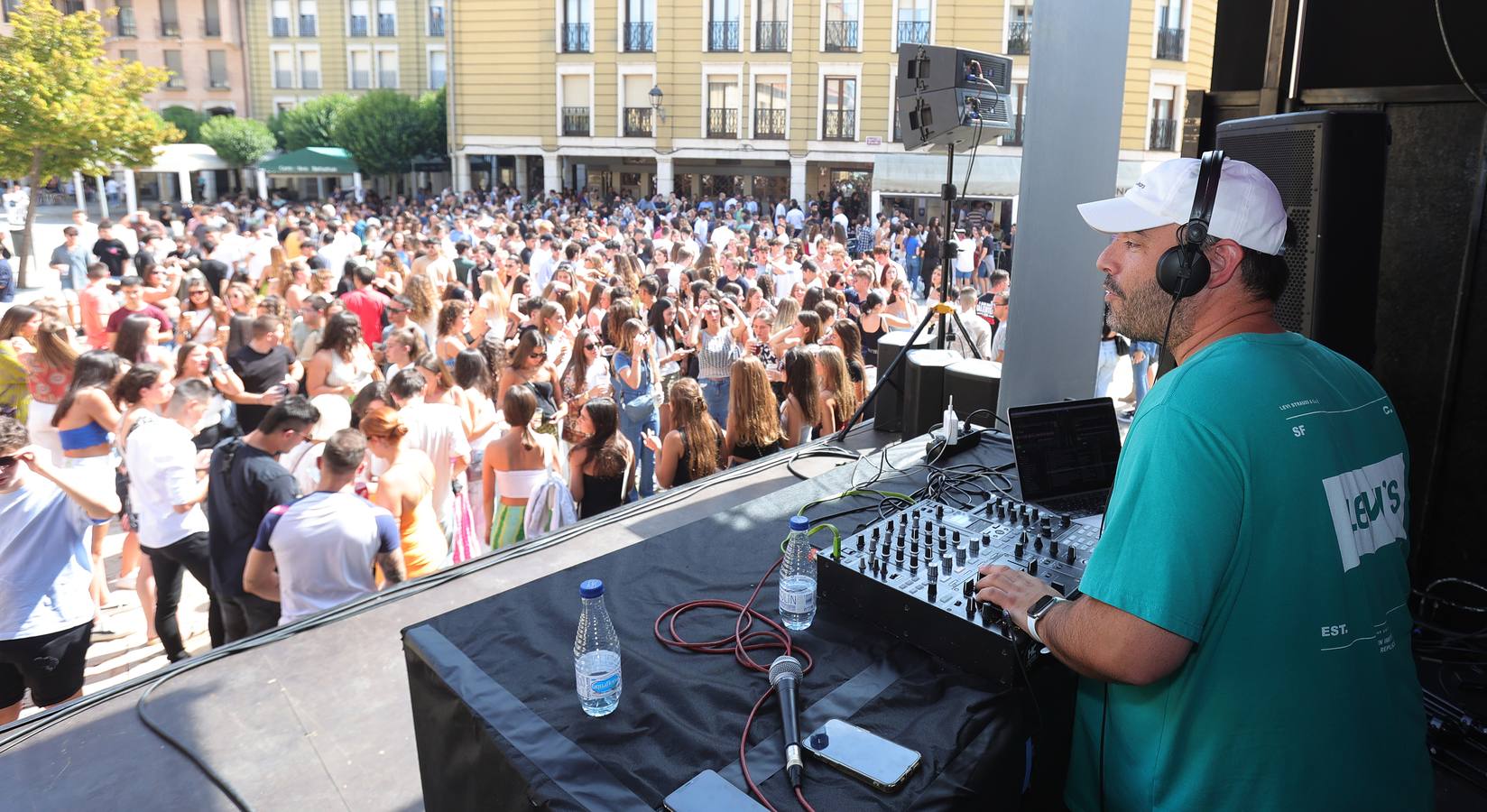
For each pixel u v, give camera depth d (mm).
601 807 1229
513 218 19859
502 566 3143
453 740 1544
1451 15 2566
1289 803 1153
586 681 1427
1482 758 2170
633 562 2041
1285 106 2938
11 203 21797
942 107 4316
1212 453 1102
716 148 22500
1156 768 1233
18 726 2344
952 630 1574
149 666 3943
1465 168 2613
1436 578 2826
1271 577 1115
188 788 2133
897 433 4543
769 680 1531
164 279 7742
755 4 21531
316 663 2617
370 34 31438
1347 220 2041
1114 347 6516
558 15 22922
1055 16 3193
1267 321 1253
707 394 6176
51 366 4727
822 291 7562
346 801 2096
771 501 2490
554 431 4992
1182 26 19781
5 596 3049
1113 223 1308
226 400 5316
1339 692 1150
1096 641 1161
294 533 2988
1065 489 2291
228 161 29000
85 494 3148
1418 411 2801
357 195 27250
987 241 13781
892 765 1297
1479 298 2623
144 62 32156
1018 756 1473
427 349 5254
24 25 13297
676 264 10031
